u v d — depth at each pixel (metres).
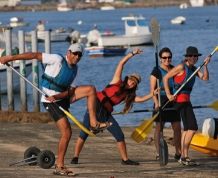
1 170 27.69
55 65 25.73
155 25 30.44
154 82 29.70
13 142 35.69
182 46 147.25
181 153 30.03
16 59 25.95
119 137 29.39
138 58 124.69
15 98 67.44
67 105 26.27
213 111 59.22
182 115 29.50
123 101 29.08
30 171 27.42
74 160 29.69
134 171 28.02
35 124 43.16
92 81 93.69
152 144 35.59
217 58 115.56
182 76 29.22
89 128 29.17
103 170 28.16
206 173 27.89
